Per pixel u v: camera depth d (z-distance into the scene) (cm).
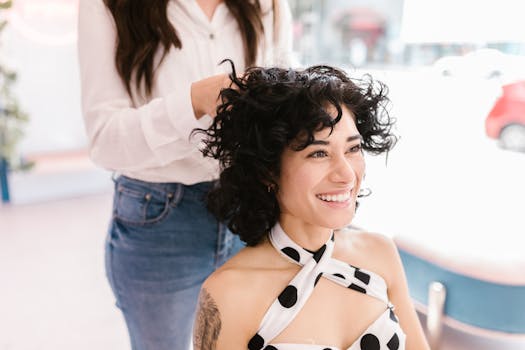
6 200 364
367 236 85
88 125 83
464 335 127
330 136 64
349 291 75
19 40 379
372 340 72
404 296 84
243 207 74
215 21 93
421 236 126
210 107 70
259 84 65
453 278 116
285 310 70
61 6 389
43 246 290
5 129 348
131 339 110
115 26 83
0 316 215
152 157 77
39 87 398
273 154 65
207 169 92
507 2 163
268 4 100
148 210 94
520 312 112
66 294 235
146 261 96
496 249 117
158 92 90
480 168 171
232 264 75
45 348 194
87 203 368
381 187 160
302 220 72
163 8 84
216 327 70
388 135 79
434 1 180
